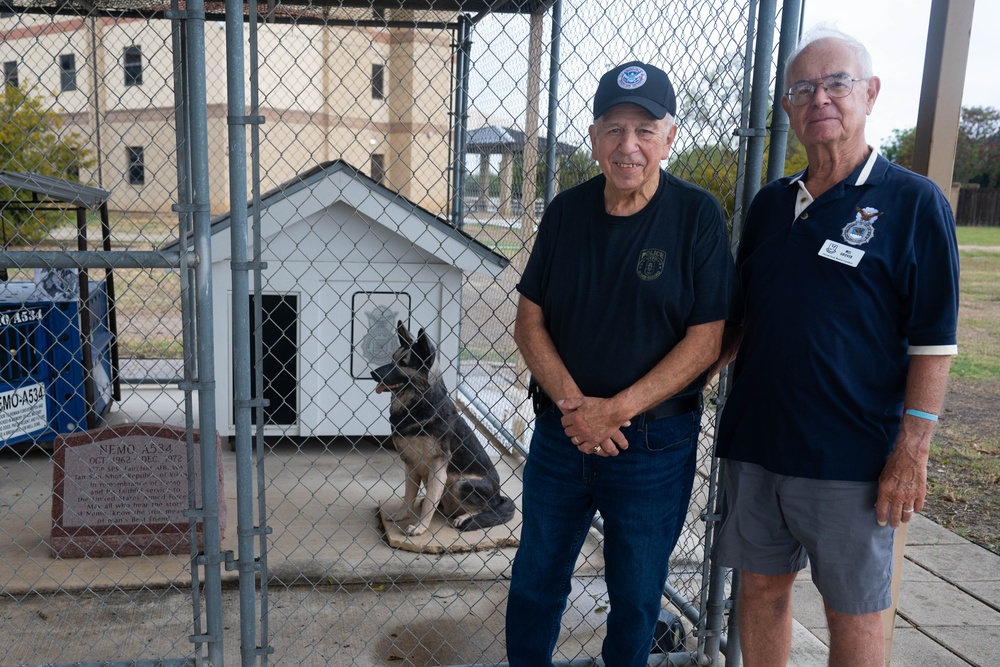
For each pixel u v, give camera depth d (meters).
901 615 3.50
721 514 2.71
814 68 2.05
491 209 5.54
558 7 4.18
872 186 2.05
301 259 4.66
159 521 3.53
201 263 2.23
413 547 3.64
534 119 4.52
